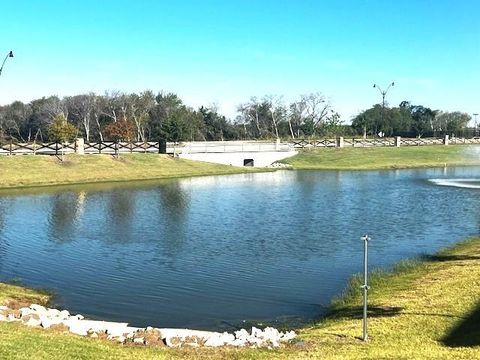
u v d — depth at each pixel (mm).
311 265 23906
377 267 23266
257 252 26266
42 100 126125
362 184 55812
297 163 78438
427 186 53625
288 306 18625
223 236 30016
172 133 79125
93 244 28172
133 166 63219
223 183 57281
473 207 40000
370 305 17453
